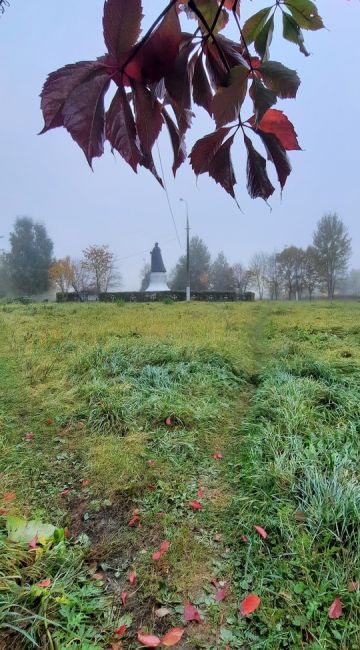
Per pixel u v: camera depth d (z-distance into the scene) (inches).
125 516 83.9
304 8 23.6
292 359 192.9
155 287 1251.8
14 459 103.6
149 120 21.3
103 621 58.3
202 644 55.6
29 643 52.2
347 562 63.4
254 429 115.0
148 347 202.2
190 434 116.6
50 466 103.1
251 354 214.8
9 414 133.5
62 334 253.3
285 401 126.0
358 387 139.6
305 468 87.4
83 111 19.2
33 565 63.9
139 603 62.2
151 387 150.6
